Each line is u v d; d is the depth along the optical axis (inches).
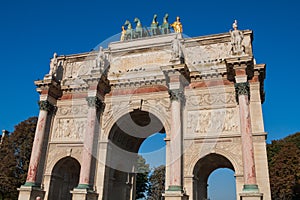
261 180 1056.8
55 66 1498.5
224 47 1341.0
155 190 3294.8
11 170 2110.0
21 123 2352.4
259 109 1162.6
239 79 1170.0
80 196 1171.9
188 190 1137.4
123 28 1603.1
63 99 1471.5
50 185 1315.2
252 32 1349.7
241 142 1133.7
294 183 2274.9
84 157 1251.2
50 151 1376.7
